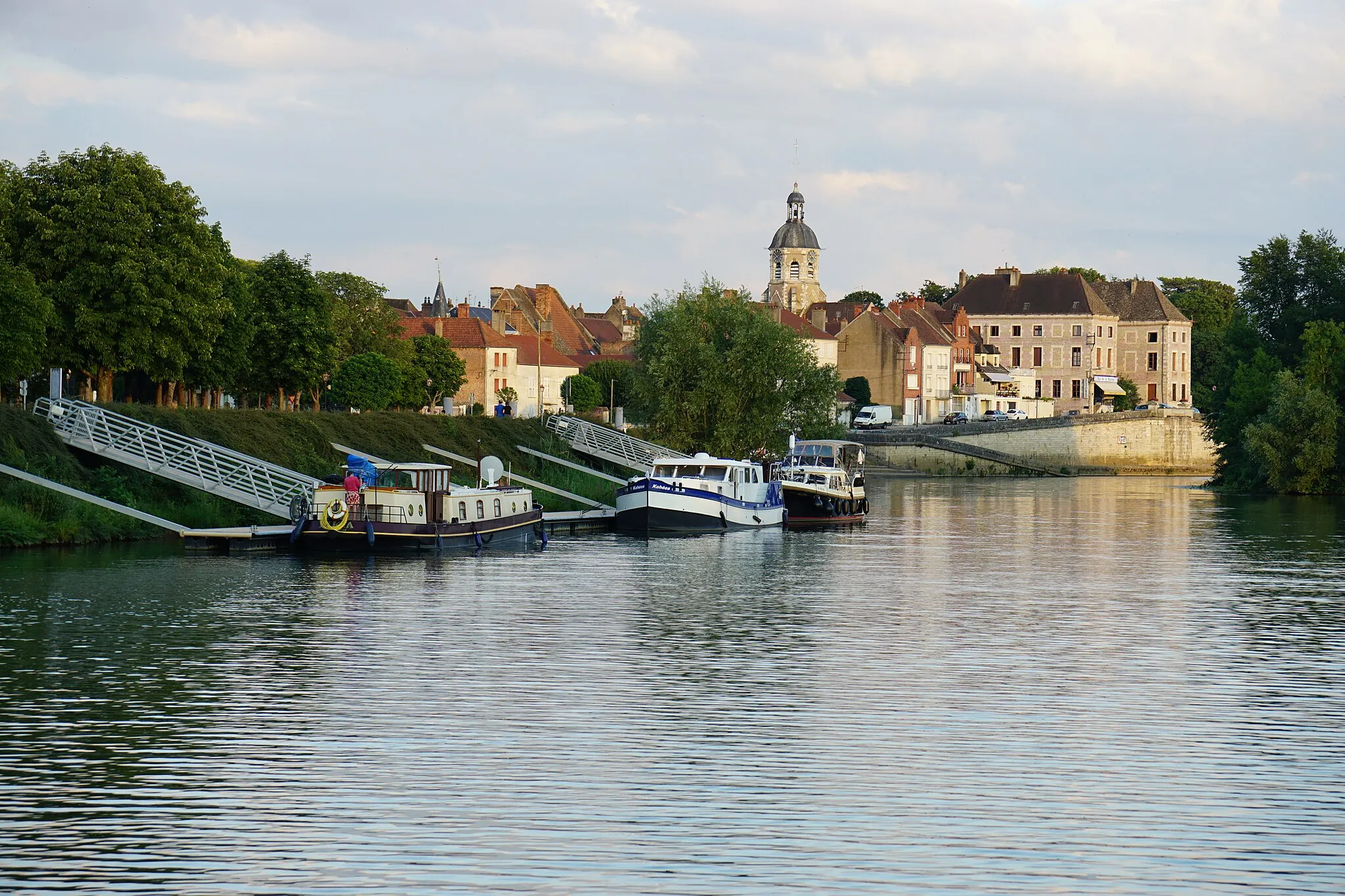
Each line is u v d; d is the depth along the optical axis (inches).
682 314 5029.5
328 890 944.9
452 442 4252.0
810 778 1202.0
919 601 2306.8
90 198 3656.5
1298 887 964.6
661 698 1502.2
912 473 7834.6
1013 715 1438.2
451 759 1250.6
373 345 6692.9
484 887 951.0
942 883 967.6
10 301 3193.9
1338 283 6461.6
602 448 4744.1
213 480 3031.5
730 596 2343.8
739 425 4879.4
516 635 1895.9
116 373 4183.1
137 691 1510.8
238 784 1170.0
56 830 1055.6
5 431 2881.4
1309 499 5575.8
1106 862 1008.2
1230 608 2244.1
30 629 1888.5
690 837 1050.7
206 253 3880.4
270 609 2090.3
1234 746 1317.7
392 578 2488.9
